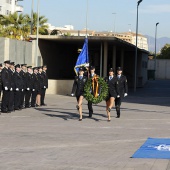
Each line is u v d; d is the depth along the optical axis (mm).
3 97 18812
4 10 89875
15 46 28094
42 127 14039
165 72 87875
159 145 10680
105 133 12812
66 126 14406
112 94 16219
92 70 16203
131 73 51625
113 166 8141
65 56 43219
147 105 24531
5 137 11742
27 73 21234
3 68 18734
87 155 9289
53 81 32688
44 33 54781
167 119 17016
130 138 11852
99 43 38250
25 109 20641
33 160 8680
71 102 25703
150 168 7973
